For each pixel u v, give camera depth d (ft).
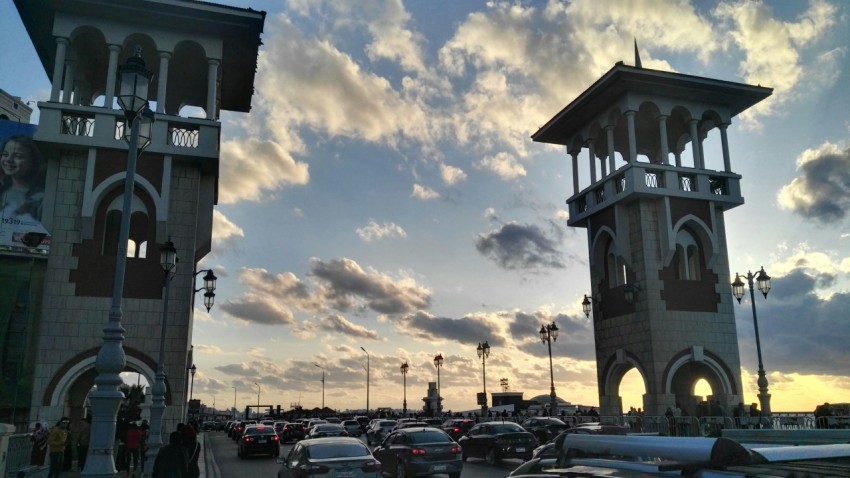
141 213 91.61
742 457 7.70
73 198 86.22
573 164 128.88
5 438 42.14
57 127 85.40
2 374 88.33
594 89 110.52
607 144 121.90
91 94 108.78
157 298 85.81
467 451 80.33
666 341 102.12
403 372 230.07
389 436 65.41
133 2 88.12
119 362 31.94
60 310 82.53
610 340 112.16
